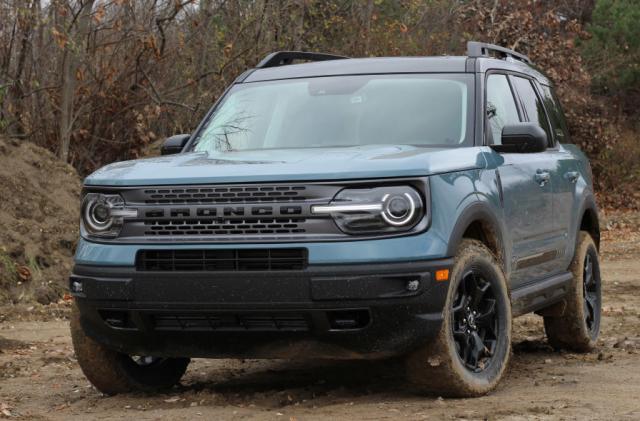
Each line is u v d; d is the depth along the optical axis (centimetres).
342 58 923
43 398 734
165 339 658
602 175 3622
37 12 1839
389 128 747
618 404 629
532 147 739
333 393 693
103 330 671
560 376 767
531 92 895
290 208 625
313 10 2395
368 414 612
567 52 3291
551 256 834
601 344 977
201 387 756
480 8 2964
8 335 1088
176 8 1958
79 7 1942
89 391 756
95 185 671
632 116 4206
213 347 652
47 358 925
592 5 4662
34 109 1953
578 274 899
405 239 622
